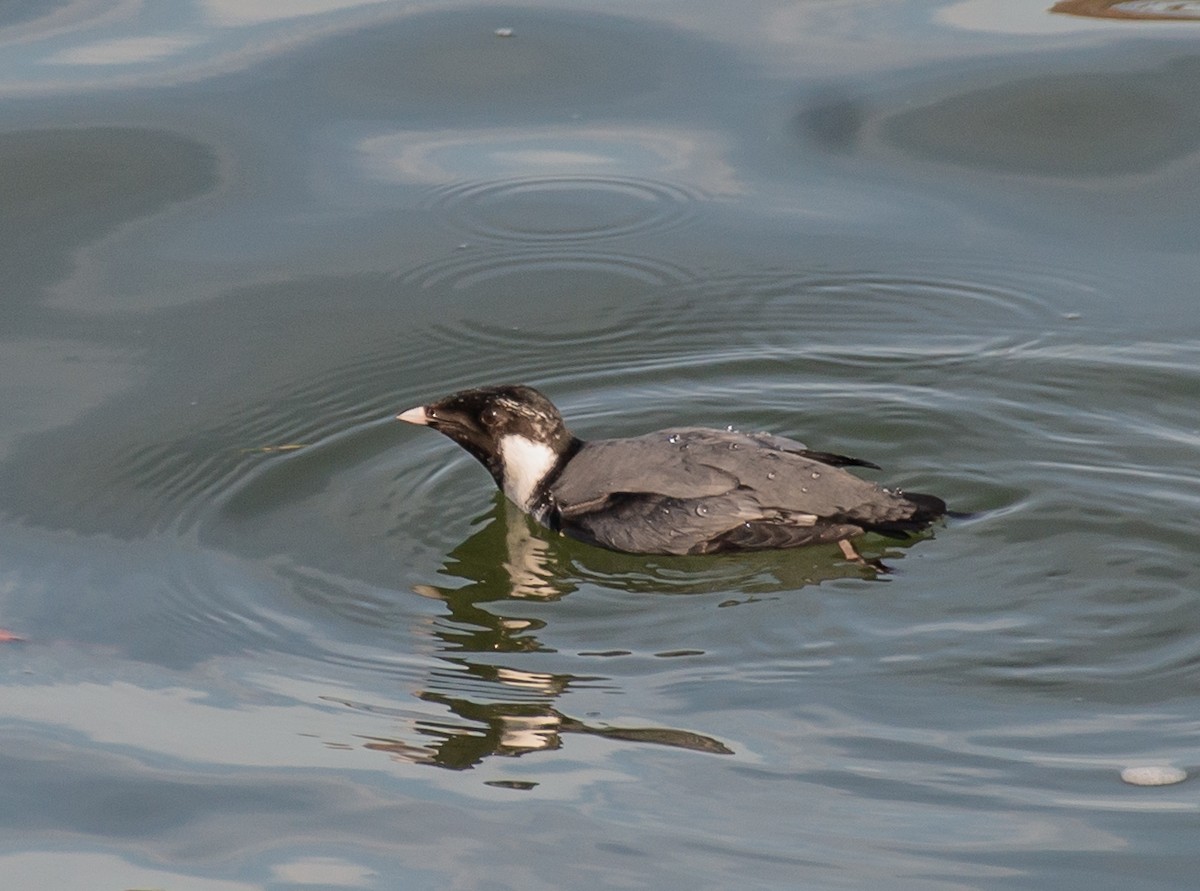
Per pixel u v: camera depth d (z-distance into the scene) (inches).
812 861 367.6
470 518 535.2
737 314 657.6
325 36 839.7
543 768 407.2
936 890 356.5
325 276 679.7
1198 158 733.9
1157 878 356.8
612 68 812.0
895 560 492.7
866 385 604.1
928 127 762.2
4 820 390.0
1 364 621.9
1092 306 649.6
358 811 391.5
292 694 443.2
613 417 591.2
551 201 726.5
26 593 494.6
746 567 495.8
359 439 582.2
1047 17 848.3
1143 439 553.6
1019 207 714.8
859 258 690.2
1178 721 415.2
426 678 448.8
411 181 735.1
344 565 509.4
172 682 449.7
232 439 581.0
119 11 871.7
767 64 810.8
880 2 875.4
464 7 869.8
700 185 735.1
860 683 438.0
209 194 726.5
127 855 375.9
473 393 539.2
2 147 744.3
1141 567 480.7
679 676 445.1
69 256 687.7
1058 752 405.7
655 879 362.6
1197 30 824.9
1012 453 550.3
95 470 561.9
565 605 483.5
